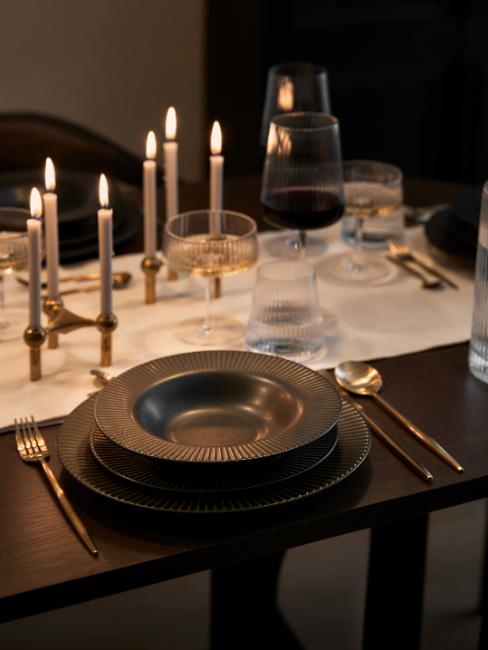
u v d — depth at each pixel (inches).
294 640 60.5
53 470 35.6
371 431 38.5
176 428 37.0
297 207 48.4
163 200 63.1
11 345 44.6
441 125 116.8
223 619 49.4
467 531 78.7
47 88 108.1
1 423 38.4
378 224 56.5
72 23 106.3
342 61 108.3
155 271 48.6
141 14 109.2
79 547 31.8
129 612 67.8
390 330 46.8
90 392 40.8
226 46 109.2
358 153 114.3
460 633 66.8
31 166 73.7
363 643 52.0
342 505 33.9
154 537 32.1
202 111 117.0
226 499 32.5
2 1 102.1
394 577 49.4
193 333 46.1
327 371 42.9
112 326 42.1
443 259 54.7
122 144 114.7
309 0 103.7
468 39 112.5
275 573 51.5
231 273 43.5
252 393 38.0
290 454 34.3
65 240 53.1
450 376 42.9
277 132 47.9
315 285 43.8
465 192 55.4
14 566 30.8
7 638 64.3
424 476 35.5
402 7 108.6
